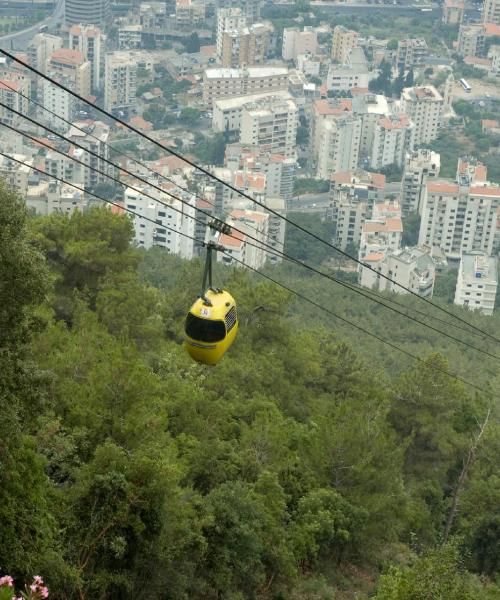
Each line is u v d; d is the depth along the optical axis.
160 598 46.28
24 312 39.91
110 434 49.28
